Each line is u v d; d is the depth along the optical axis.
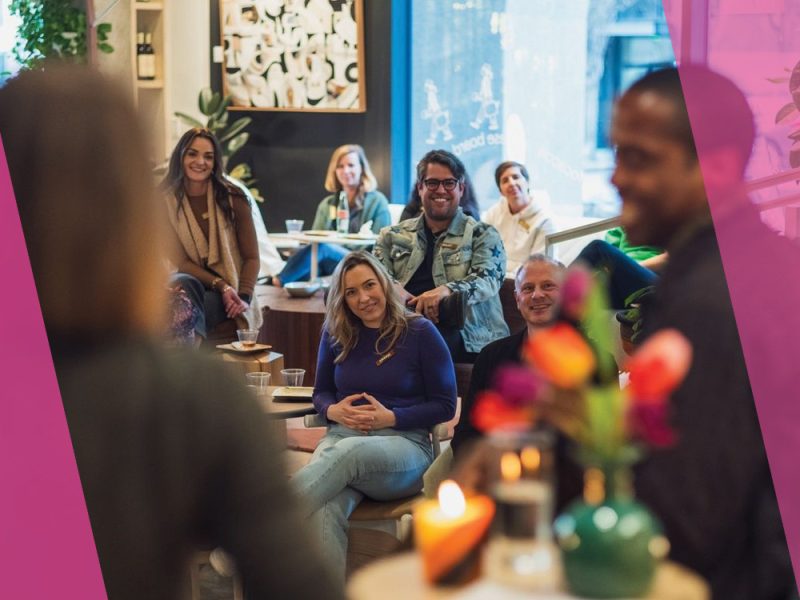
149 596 0.85
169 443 0.86
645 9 7.58
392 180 8.75
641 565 0.99
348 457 3.24
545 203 7.20
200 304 4.74
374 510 3.27
